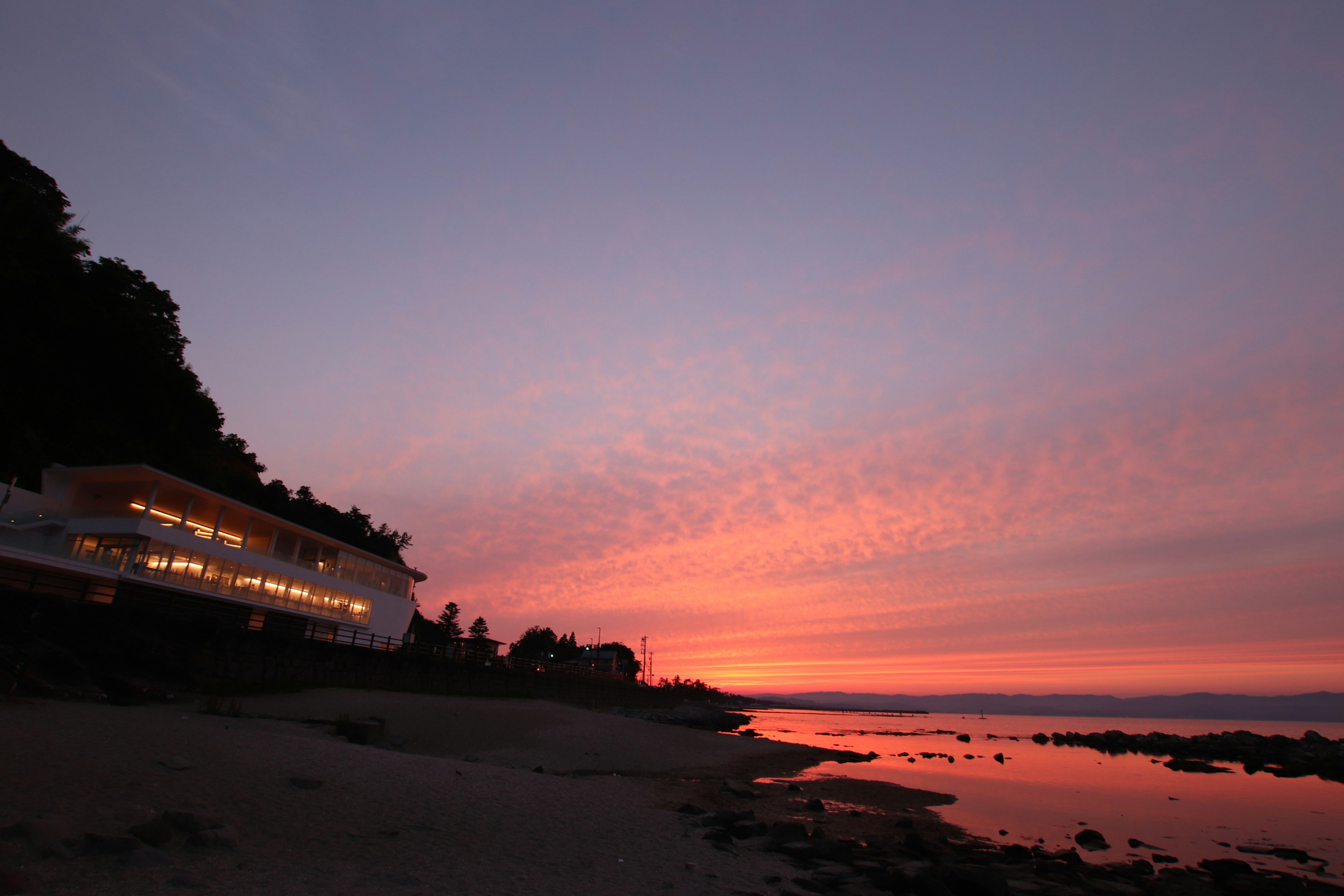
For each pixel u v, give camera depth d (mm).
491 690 50500
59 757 11438
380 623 54031
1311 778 37594
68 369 51875
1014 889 12086
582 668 83750
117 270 62562
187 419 64750
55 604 23188
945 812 22344
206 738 15188
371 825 11047
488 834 11727
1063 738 72125
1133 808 25156
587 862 10812
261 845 9094
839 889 11086
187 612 31281
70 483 39750
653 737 36469
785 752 40031
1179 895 12648
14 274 50312
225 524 44844
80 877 6930
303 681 33031
